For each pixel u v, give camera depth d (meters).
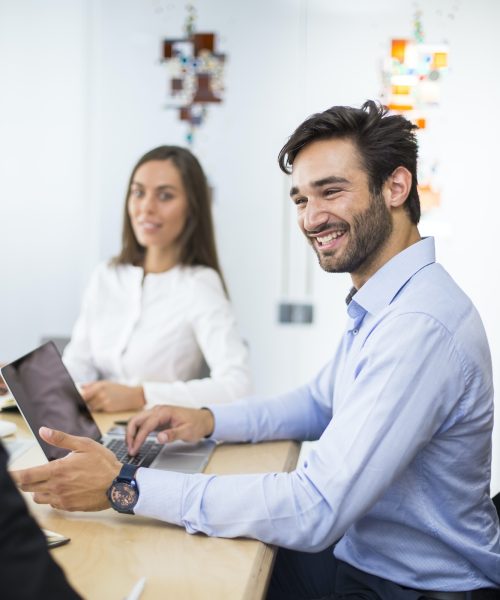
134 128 3.03
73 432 1.41
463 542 1.16
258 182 3.00
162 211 2.16
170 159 2.18
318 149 1.22
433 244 1.26
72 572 0.95
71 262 3.21
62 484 1.11
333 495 1.05
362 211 1.22
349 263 1.25
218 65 2.97
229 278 3.07
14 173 3.20
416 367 1.09
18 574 0.59
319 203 1.23
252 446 1.53
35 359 1.40
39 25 3.12
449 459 1.17
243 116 2.98
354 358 1.30
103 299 2.25
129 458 1.41
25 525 0.61
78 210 3.18
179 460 1.41
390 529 1.19
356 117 1.21
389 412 1.07
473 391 1.14
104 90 3.03
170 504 1.09
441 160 2.86
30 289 3.25
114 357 2.16
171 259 2.24
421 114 2.86
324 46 2.91
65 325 3.25
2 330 3.29
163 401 1.83
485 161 2.83
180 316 2.15
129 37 2.99
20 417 1.70
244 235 3.04
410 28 2.84
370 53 2.88
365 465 1.06
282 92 2.95
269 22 2.93
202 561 1.00
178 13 2.96
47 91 3.15
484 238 2.85
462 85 2.82
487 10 2.78
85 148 3.15
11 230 3.23
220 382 1.93
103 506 1.13
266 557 1.04
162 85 3.00
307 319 3.03
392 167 1.22
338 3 2.88
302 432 1.58
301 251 3.01
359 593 1.21
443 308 1.13
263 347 3.08
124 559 1.00
